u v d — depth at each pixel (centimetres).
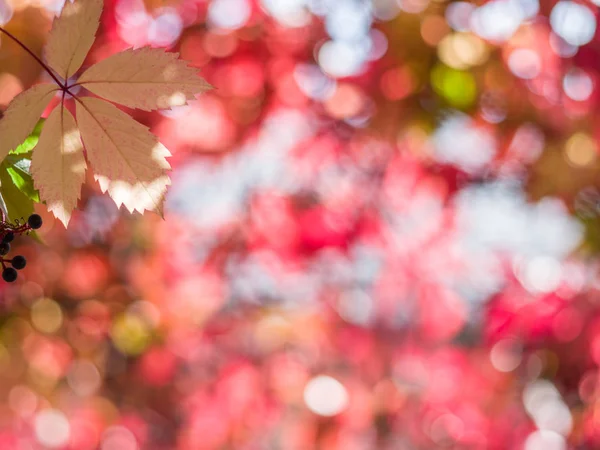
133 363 550
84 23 128
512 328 445
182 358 558
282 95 416
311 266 531
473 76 384
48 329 455
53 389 504
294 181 472
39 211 315
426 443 557
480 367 525
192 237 523
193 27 387
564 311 433
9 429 495
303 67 403
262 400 594
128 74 128
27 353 462
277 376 593
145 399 566
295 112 426
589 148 416
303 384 589
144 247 505
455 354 546
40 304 447
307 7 392
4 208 135
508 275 460
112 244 477
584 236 434
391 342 569
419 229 500
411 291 541
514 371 495
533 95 395
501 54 381
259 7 392
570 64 386
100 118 127
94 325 485
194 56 394
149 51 128
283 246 484
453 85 388
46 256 440
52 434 520
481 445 519
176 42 388
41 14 338
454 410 543
